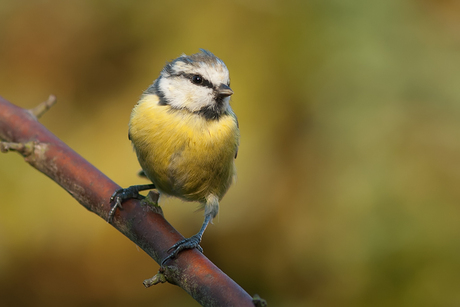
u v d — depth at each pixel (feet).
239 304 12.44
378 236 31.99
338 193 33.22
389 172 32.86
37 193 34.45
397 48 36.32
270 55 36.40
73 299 36.24
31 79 37.22
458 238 31.12
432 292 31.01
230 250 36.99
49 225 34.45
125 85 36.76
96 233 35.04
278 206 35.22
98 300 36.55
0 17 37.91
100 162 34.94
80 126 36.24
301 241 34.17
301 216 34.35
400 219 31.96
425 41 36.76
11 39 37.58
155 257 14.89
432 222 31.60
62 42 37.81
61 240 34.76
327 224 33.27
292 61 36.35
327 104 35.17
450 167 32.78
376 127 33.96
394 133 33.76
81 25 37.99
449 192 32.32
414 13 37.93
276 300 35.40
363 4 37.09
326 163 34.30
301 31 36.81
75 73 37.47
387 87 35.06
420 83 35.32
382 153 33.24
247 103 35.29
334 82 35.47
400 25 37.01
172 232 14.99
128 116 35.86
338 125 34.50
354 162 33.47
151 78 36.17
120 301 36.86
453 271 30.91
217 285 13.04
